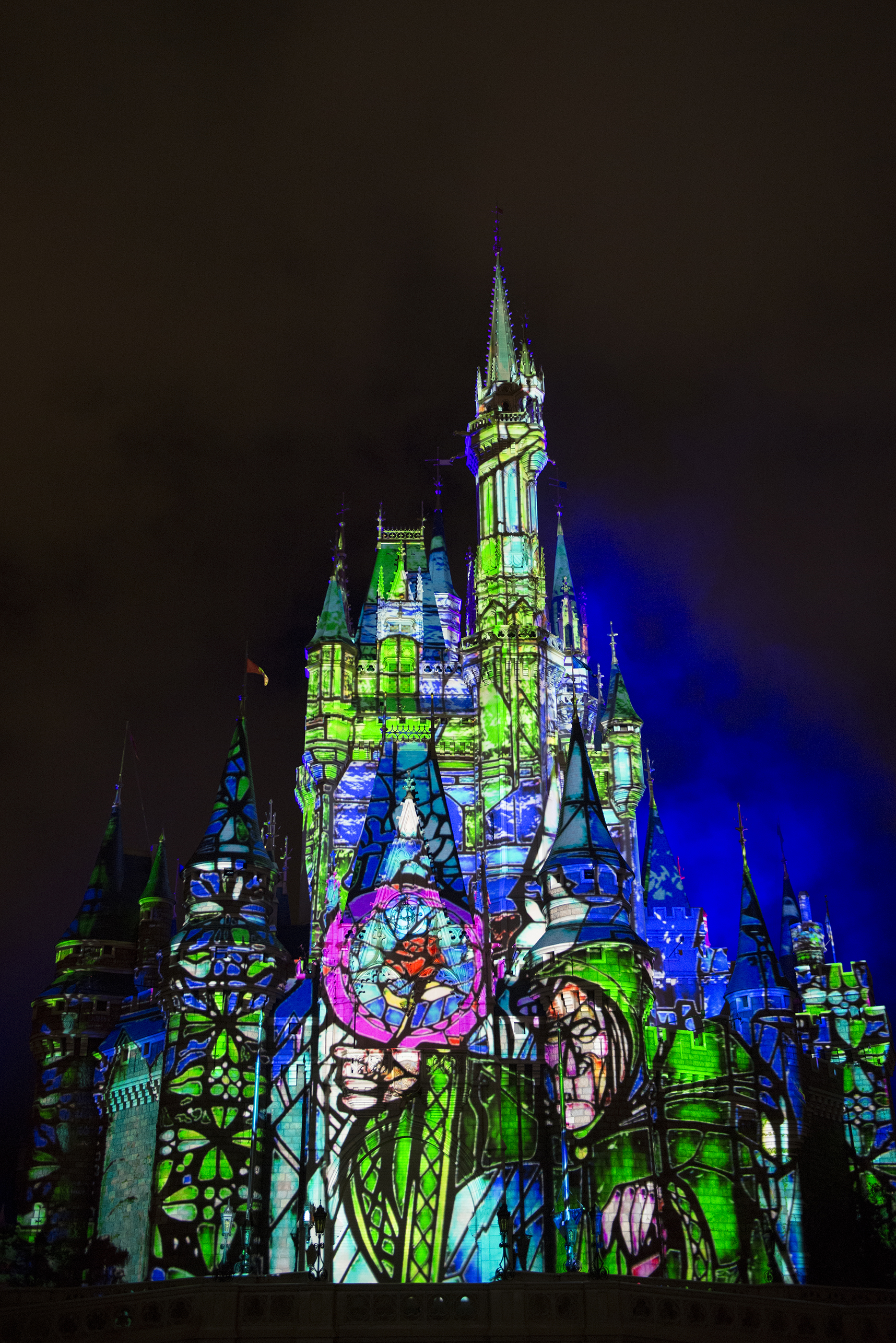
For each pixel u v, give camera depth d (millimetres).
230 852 72188
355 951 68938
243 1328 35844
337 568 92375
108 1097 72438
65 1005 77125
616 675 93312
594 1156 62219
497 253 98750
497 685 84000
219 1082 65812
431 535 102938
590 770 74875
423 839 71625
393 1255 60469
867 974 81750
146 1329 36188
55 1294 43938
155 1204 63531
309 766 85125
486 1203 61250
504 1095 63156
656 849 89500
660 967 72562
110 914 81312
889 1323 36969
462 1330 36344
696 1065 66562
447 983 68000
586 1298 36688
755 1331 36938
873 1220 71625
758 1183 64438
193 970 69062
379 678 87375
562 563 100500
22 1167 73625
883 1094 77625
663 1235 61344
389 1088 64688
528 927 73562
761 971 73750
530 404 92438
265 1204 63719
